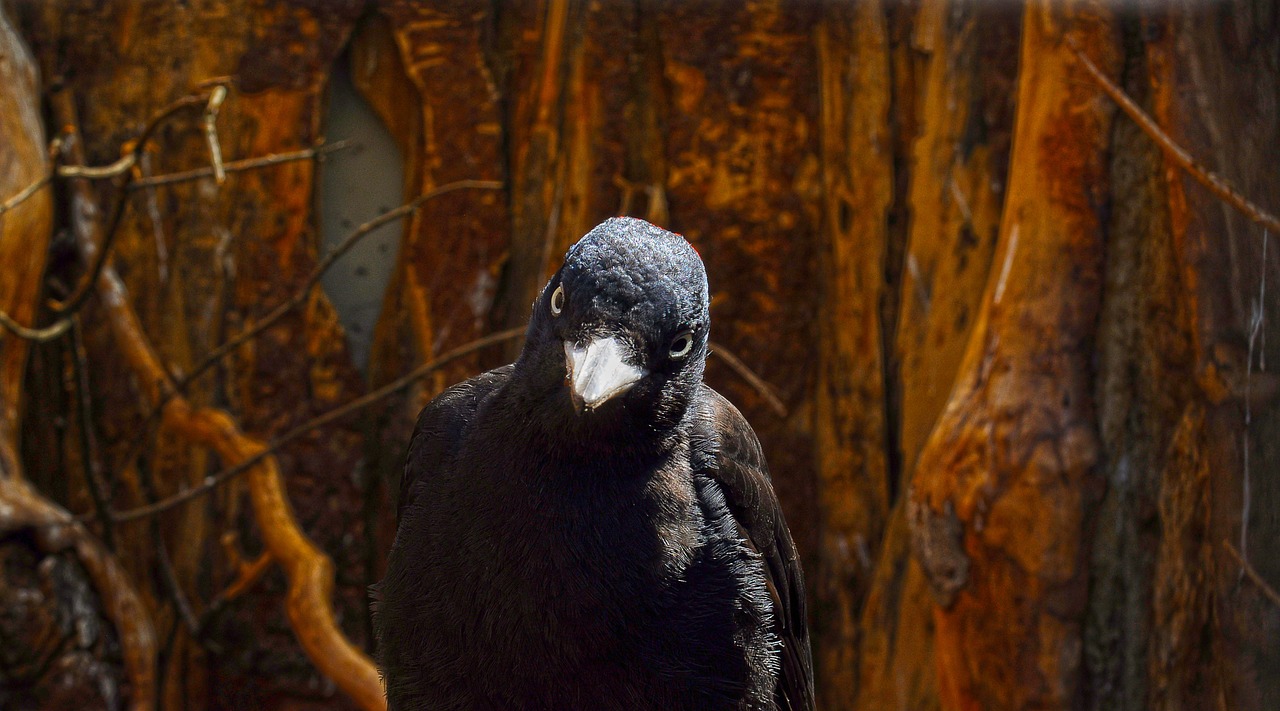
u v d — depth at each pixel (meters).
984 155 5.28
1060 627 4.38
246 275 5.54
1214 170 4.30
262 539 5.52
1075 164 4.48
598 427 2.48
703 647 2.65
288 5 5.48
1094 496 4.38
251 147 5.50
